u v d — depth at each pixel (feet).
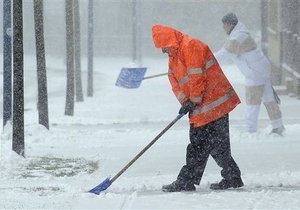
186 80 56.54
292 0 143.23
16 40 71.26
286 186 58.65
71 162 72.08
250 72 88.12
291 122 101.30
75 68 140.56
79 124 103.19
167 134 90.99
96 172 66.59
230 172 57.72
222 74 57.16
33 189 58.29
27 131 89.71
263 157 72.95
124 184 60.23
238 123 100.48
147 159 73.36
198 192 56.44
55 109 126.72
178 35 56.90
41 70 91.76
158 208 50.16
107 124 103.24
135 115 116.88
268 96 88.07
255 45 88.02
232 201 52.11
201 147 57.00
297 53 139.03
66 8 111.24
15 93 72.49
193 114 56.59
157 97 144.46
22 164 70.64
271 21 158.61
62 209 50.11
